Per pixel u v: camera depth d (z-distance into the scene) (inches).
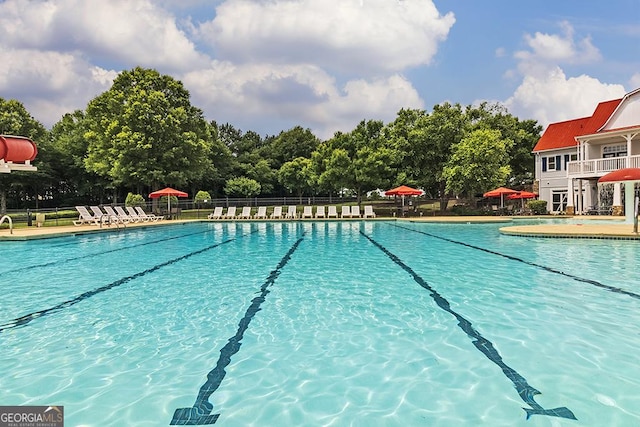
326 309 208.2
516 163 1525.6
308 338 165.6
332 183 1234.6
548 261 350.6
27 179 1441.9
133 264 365.4
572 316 188.9
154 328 180.9
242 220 1032.8
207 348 156.0
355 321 187.5
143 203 1111.6
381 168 1175.6
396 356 145.3
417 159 1195.9
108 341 164.7
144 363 142.2
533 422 101.1
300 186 1946.4
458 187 1075.3
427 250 443.2
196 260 387.9
